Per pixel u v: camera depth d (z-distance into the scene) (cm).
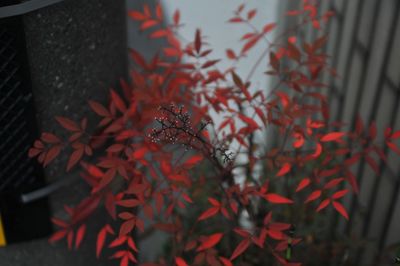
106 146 146
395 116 146
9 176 136
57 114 135
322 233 169
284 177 177
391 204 152
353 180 137
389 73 147
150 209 130
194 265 134
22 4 123
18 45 126
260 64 182
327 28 171
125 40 145
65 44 131
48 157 129
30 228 141
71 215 141
